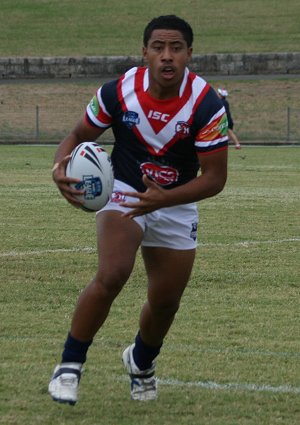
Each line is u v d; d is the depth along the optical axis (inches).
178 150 440.1
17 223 1090.7
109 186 430.0
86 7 4047.7
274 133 2770.7
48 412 439.8
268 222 1129.4
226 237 1011.3
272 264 858.8
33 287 741.9
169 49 423.2
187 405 457.7
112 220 433.7
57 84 3198.8
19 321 631.8
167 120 434.3
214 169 435.2
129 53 3565.5
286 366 530.9
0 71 3388.3
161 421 431.5
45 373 506.0
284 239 1006.4
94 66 3408.0
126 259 423.8
